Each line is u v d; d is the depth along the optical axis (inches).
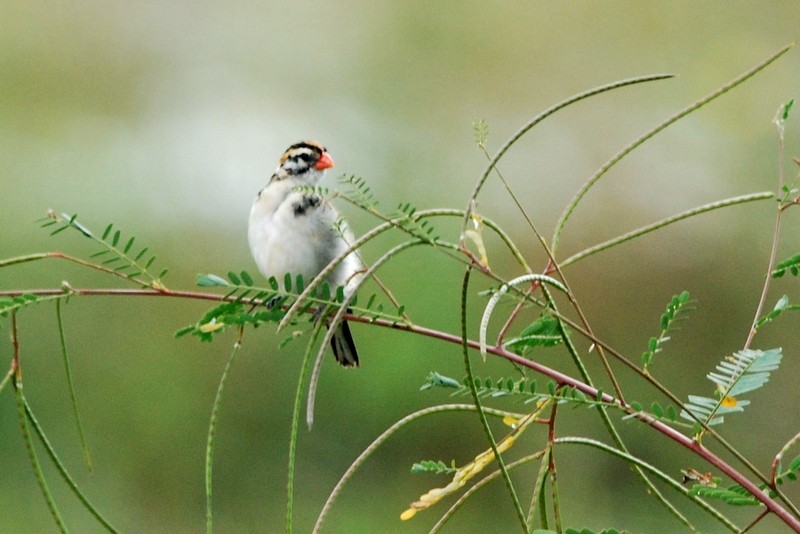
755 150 735.1
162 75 841.5
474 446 541.3
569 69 847.1
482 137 167.3
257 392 560.7
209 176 717.3
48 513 530.3
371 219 589.9
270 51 863.1
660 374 589.9
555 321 175.8
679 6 847.7
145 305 583.2
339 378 547.2
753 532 474.9
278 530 534.6
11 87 805.9
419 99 828.6
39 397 551.5
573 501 513.0
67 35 832.9
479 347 155.0
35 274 586.2
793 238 645.3
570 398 162.4
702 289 638.5
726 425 549.6
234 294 181.9
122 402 557.0
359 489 543.8
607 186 709.3
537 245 658.2
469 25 858.1
